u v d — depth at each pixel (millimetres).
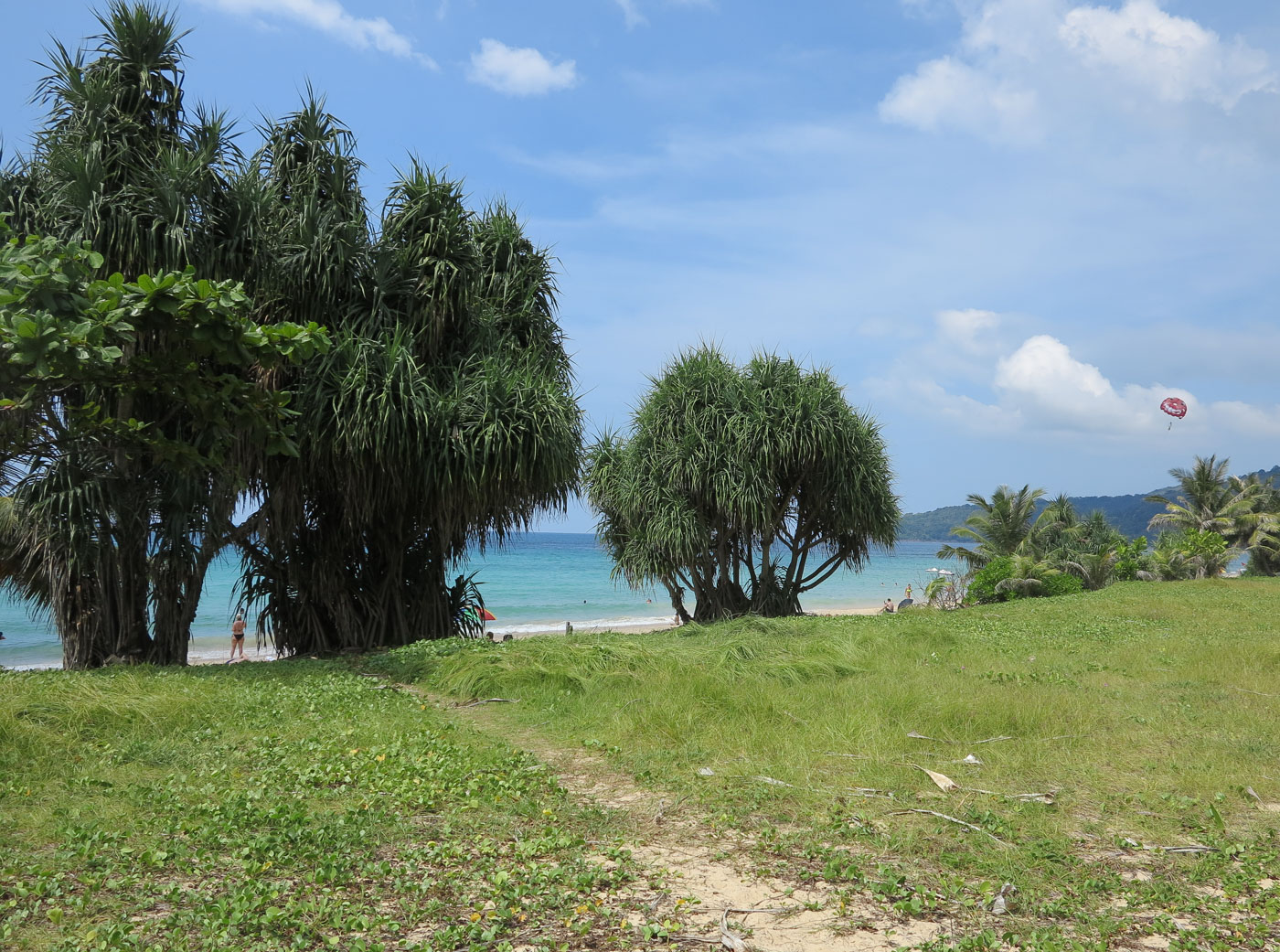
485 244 16047
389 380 12742
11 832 4836
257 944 3506
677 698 8375
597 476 20609
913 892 4176
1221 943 3668
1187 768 6395
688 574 20953
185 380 10148
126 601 12172
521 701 9219
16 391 10273
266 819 5086
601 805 5637
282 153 14109
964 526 41938
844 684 9438
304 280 12938
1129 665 11547
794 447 17969
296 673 10898
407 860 4508
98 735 7070
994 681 10102
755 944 3648
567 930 3756
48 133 12227
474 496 13484
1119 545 40156
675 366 19469
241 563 14906
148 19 12719
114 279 9000
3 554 12953
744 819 5293
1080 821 5305
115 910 3822
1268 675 10414
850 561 20797
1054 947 3578
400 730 7688
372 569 15344
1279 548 50500
